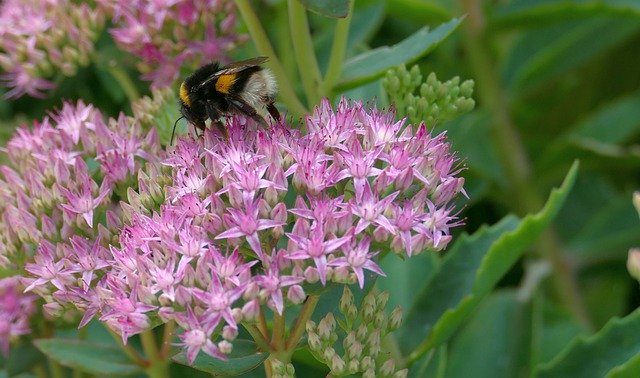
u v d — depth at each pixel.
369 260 0.35
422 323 0.41
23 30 0.44
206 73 0.39
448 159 0.37
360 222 0.36
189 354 0.35
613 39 0.51
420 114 0.40
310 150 0.36
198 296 0.35
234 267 0.35
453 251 0.41
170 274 0.35
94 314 0.37
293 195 0.37
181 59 0.42
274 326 0.37
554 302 0.50
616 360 0.40
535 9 0.48
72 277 0.37
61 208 0.38
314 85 0.41
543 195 0.52
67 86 0.49
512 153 0.50
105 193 0.38
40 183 0.39
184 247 0.36
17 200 0.39
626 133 0.52
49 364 0.44
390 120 0.38
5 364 0.42
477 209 0.51
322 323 0.37
